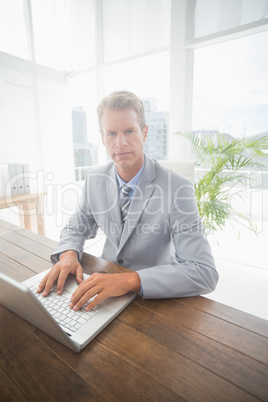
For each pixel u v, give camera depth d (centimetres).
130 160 84
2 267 85
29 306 47
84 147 425
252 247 267
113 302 64
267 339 52
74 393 41
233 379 43
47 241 109
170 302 65
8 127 338
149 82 309
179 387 42
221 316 59
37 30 355
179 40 274
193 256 78
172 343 51
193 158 296
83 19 361
